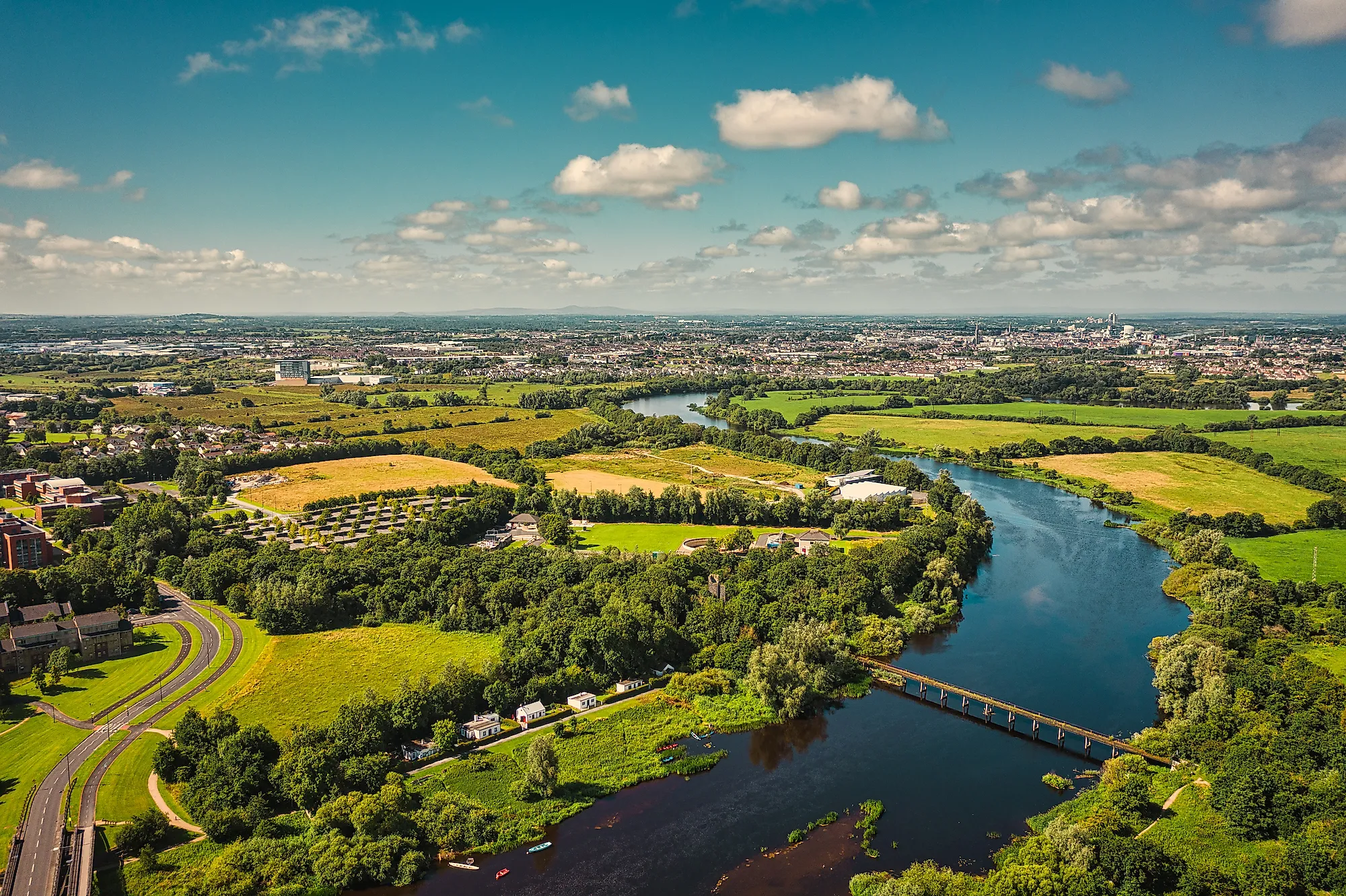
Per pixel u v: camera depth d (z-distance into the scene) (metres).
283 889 171.75
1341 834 169.75
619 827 198.00
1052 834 177.62
